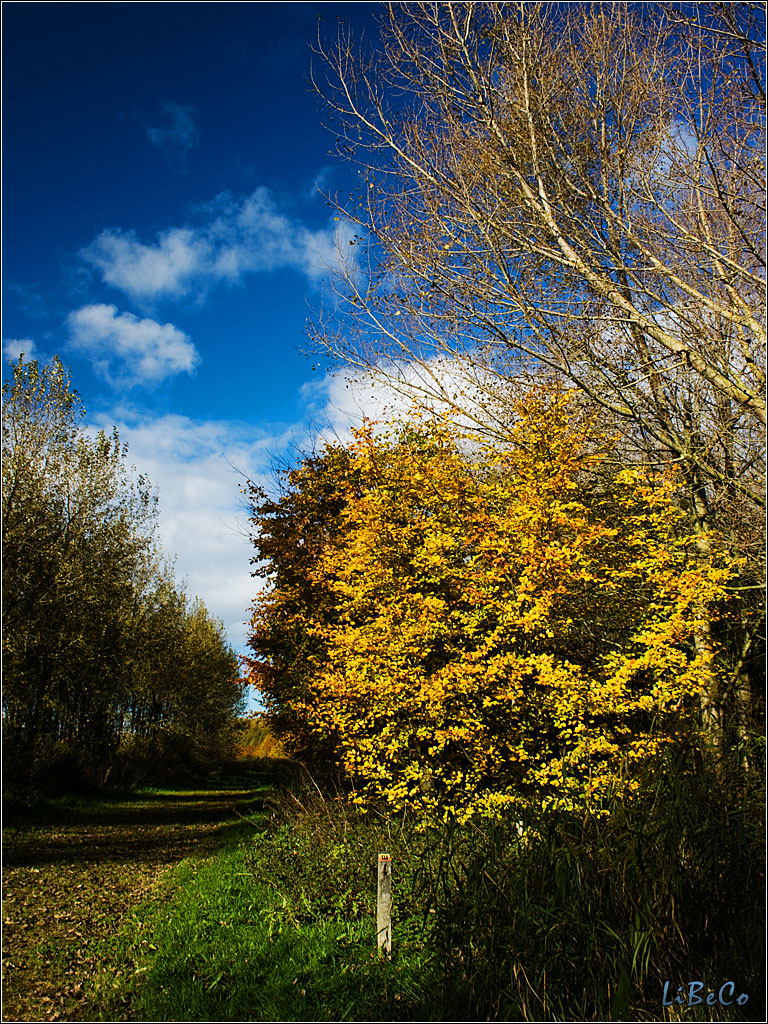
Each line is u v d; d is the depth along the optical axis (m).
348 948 6.05
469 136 12.45
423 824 7.92
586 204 12.30
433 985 4.80
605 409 13.63
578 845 5.05
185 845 15.92
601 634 12.98
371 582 13.68
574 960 4.41
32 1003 5.64
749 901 4.65
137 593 28.28
